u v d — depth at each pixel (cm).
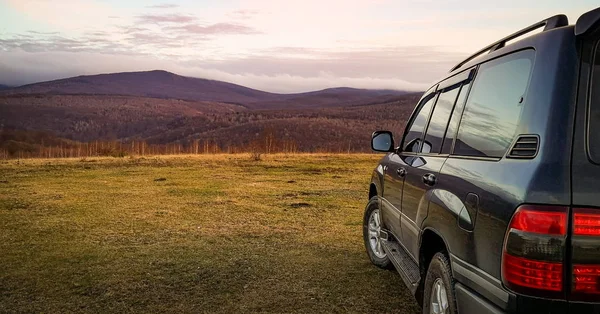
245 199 1155
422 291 356
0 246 684
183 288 504
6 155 3008
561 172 205
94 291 495
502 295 218
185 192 1279
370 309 446
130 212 970
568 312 201
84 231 789
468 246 256
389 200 472
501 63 284
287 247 680
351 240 723
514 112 248
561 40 229
